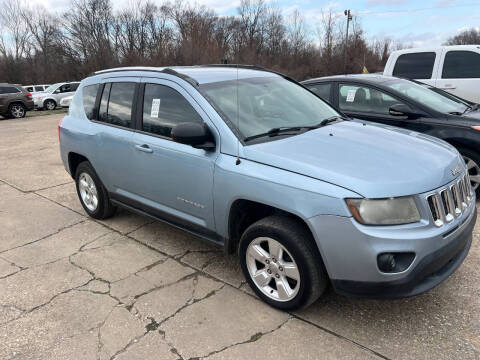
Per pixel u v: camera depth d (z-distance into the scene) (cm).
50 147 1004
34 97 2323
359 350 257
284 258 288
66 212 520
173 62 3825
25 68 4706
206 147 309
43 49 5116
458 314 288
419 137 335
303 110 373
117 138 398
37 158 873
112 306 312
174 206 356
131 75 400
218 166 304
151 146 360
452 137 472
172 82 354
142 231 450
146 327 287
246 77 384
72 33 5075
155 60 3822
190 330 282
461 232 271
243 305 308
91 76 469
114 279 352
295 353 257
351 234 244
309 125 348
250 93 358
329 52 5047
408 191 247
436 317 286
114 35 5303
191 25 4381
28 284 349
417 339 265
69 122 480
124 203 427
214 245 335
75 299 324
